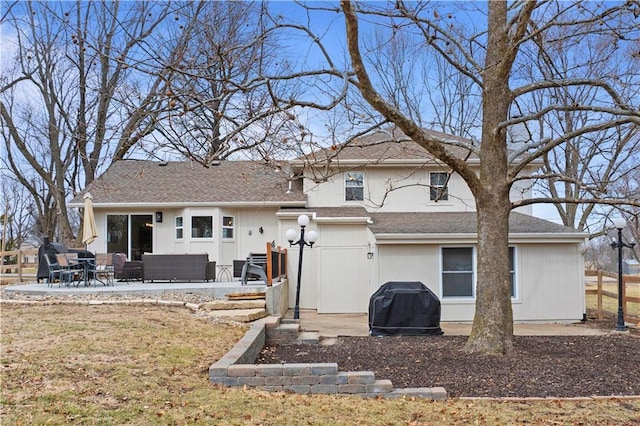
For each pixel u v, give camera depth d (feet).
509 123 27.94
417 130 26.99
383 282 49.24
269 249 40.55
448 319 48.96
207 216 59.52
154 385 19.92
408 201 59.41
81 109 49.34
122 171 66.39
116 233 60.18
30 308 36.01
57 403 17.12
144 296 41.39
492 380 23.99
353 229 54.13
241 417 17.49
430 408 19.70
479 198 29.94
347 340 35.55
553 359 28.27
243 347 25.91
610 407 20.21
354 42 22.97
